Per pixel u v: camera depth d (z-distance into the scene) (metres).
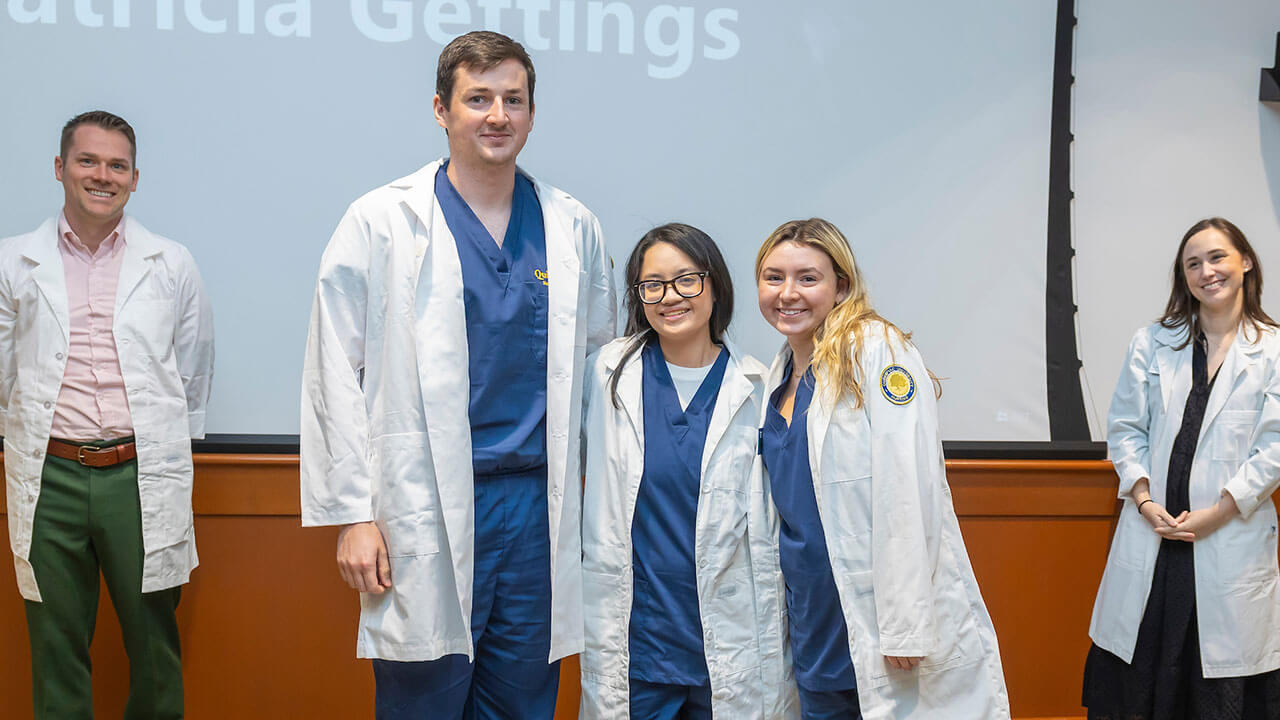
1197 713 2.11
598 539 1.68
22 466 1.90
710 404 1.71
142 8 2.29
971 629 1.60
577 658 2.33
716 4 2.49
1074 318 2.57
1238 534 2.08
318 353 1.56
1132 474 2.18
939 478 1.59
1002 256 2.55
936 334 2.54
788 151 2.52
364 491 1.53
